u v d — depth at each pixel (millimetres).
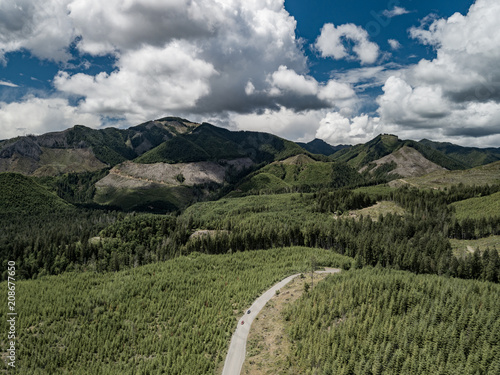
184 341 88188
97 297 113188
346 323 77188
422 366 62500
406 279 95000
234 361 79188
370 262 159625
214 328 92812
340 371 65375
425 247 166625
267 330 89625
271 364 75812
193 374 74812
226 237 195125
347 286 93750
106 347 87375
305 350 74375
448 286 87875
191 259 163875
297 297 103875
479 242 181875
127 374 76500
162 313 104438
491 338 65938
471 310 73812
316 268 136000
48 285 126562
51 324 98250
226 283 126938
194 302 109938
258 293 113875
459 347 65625
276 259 160500
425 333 69438
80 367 80750
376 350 67250
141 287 121000
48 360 82500
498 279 129875
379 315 77500
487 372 59906
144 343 89375
